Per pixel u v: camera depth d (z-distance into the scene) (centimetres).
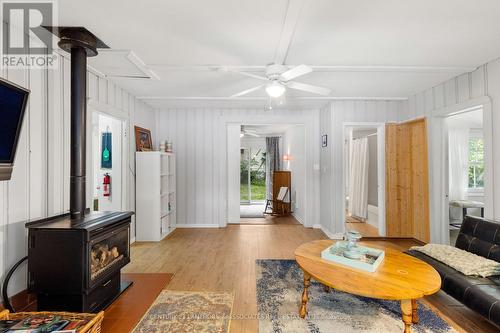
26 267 223
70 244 197
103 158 414
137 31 225
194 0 182
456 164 555
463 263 227
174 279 285
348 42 243
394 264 214
